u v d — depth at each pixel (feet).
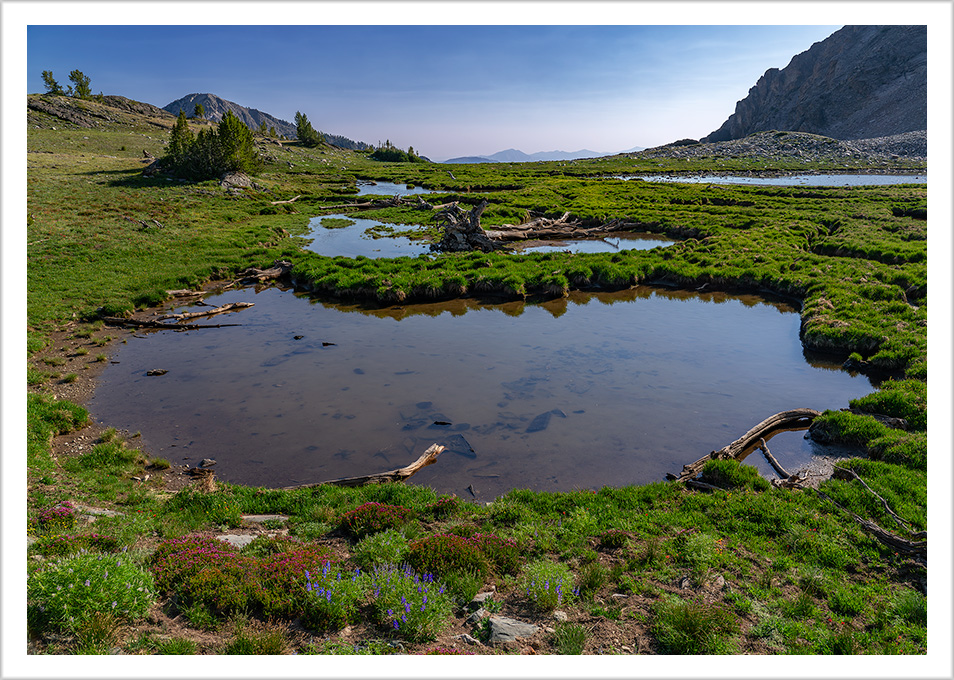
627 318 100.73
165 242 144.77
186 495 43.88
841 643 26.86
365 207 237.04
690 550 35.91
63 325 88.99
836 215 186.19
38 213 158.61
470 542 35.27
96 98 513.86
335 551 35.94
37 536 33.86
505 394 68.23
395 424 60.39
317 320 99.76
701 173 427.33
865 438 53.47
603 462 52.75
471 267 129.18
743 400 66.54
